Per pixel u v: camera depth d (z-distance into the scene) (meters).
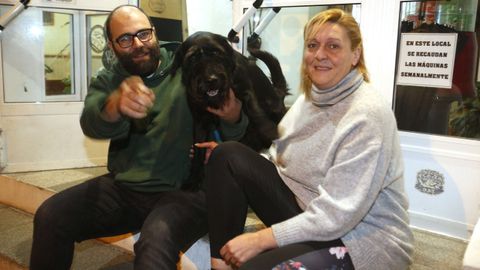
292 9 2.27
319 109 1.34
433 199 1.92
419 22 1.87
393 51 1.93
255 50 1.98
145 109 1.42
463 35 1.80
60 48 2.69
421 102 1.92
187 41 1.66
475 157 1.80
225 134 1.69
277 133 1.51
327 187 1.20
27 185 2.44
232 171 1.37
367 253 1.18
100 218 1.65
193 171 1.69
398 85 1.96
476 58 1.79
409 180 1.97
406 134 1.95
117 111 1.49
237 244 1.22
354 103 1.24
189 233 1.53
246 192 1.39
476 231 1.32
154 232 1.41
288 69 2.34
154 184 1.65
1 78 2.55
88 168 2.76
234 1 2.40
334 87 1.29
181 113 1.67
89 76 2.77
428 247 1.76
